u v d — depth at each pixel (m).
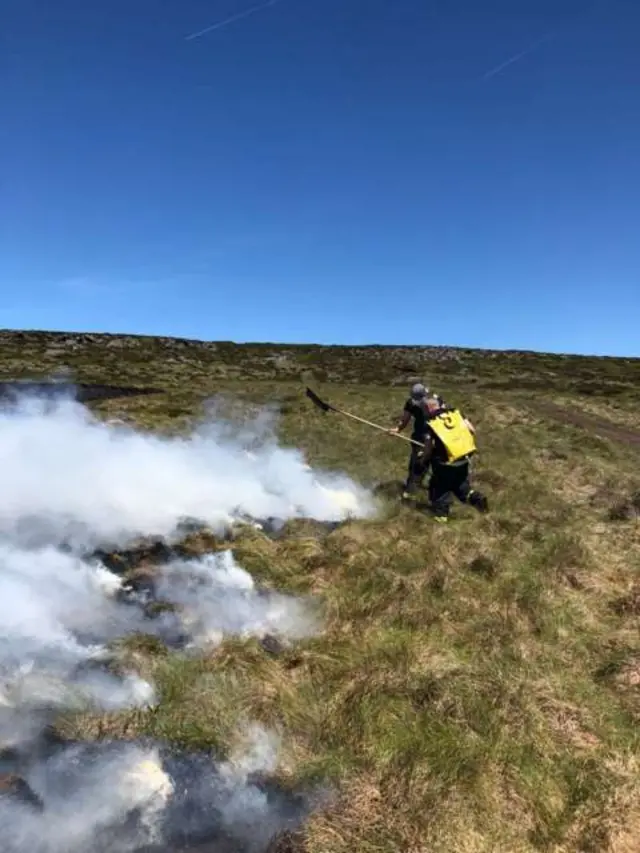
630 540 6.71
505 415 17.95
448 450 7.31
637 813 2.97
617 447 13.16
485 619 4.75
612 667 4.14
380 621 4.74
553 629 4.64
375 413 17.53
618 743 3.44
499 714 3.53
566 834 2.91
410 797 3.01
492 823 2.91
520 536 6.60
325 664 4.10
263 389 25.30
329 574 5.61
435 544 6.11
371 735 3.41
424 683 3.79
